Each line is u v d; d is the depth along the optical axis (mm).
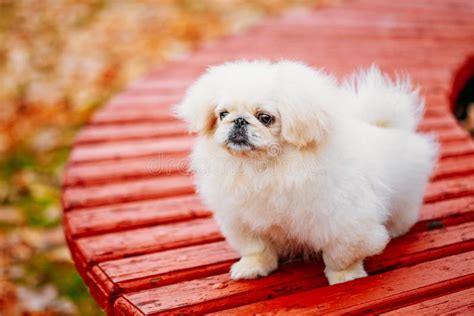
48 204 4859
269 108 2109
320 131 2088
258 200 2184
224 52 5945
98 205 3189
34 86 6879
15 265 4176
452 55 5594
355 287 2246
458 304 2127
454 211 2887
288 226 2232
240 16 8633
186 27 8289
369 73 2875
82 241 2773
